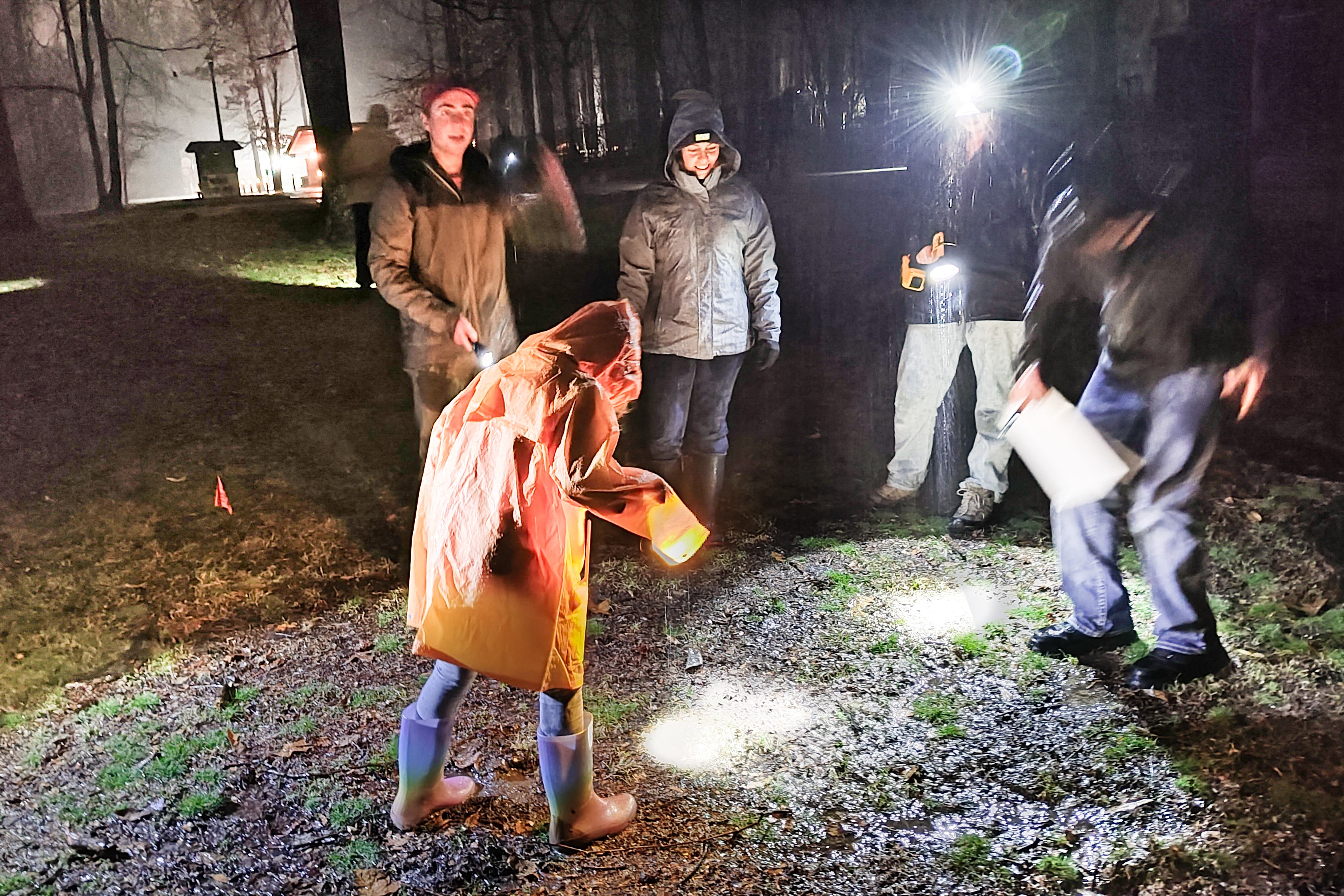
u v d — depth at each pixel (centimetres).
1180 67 799
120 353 1136
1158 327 403
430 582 319
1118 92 472
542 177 1333
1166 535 416
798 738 401
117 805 368
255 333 1213
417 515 336
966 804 357
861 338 1090
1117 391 425
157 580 573
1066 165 443
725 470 745
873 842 339
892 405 886
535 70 3366
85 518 673
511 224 608
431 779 346
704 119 542
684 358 572
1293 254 856
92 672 473
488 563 309
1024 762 378
